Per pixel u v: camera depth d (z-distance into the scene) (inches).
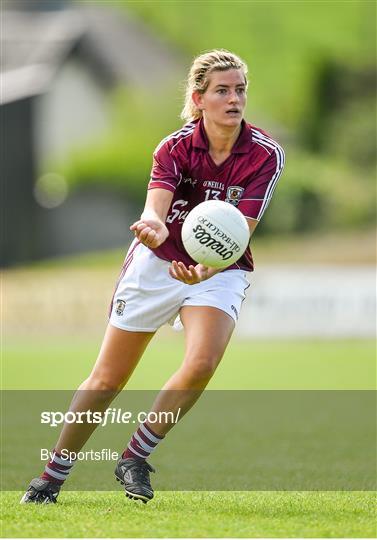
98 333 3216.0
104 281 3528.5
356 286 2832.2
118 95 5433.1
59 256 5039.4
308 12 6392.7
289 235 5236.2
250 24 6491.1
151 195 782.5
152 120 5428.2
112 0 6786.4
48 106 5221.5
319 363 2269.9
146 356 2458.2
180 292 793.6
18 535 681.0
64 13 6476.4
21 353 2524.6
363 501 832.9
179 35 6579.7
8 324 3314.5
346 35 6254.9
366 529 704.4
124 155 5270.7
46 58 5246.1
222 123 768.3
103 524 714.2
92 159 5231.3
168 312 802.2
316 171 5452.8
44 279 3949.3
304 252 4416.8
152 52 5900.6
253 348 2635.3
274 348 2635.3
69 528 701.9
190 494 877.2
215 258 740.7
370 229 5221.5
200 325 781.9
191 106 800.3
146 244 747.4
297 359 2359.7
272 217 5231.3
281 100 6107.3
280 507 796.0
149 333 809.5
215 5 6609.3
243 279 819.4
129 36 5959.6
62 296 3307.1
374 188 5457.7
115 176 5216.5
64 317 3289.9
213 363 773.3
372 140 5762.8
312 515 756.6
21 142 4896.7
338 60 6122.1
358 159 5762.8
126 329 805.2
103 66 5462.6
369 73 6082.7
